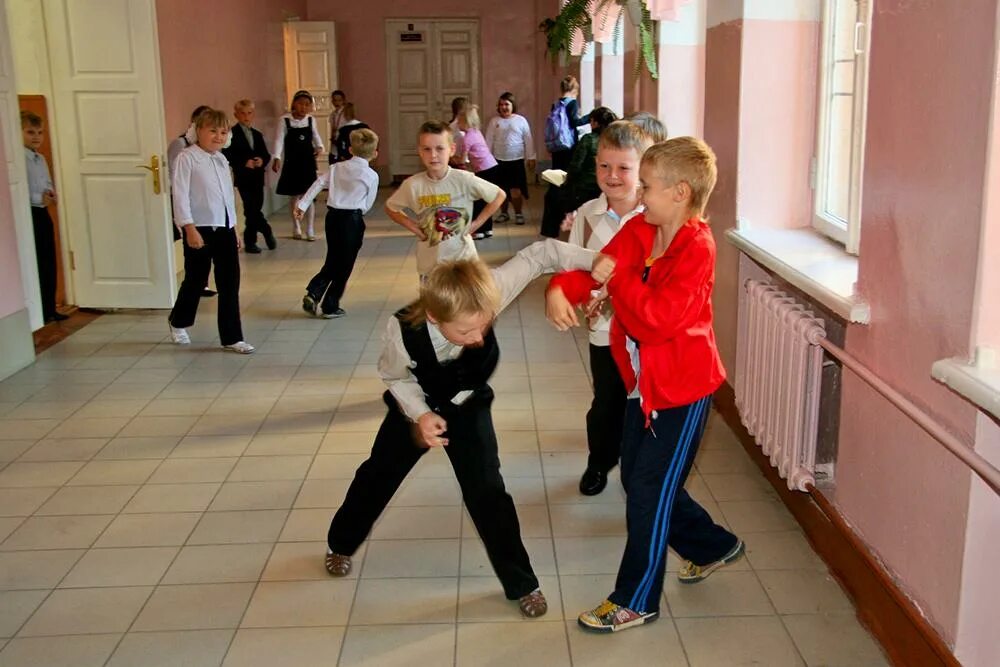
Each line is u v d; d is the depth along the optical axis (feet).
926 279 7.59
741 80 12.75
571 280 8.20
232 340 18.01
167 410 14.83
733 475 12.07
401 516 11.07
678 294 7.63
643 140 10.06
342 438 13.56
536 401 15.06
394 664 8.30
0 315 16.52
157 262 21.31
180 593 9.50
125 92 20.67
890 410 8.41
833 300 9.14
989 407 6.16
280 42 40.65
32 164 19.47
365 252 28.86
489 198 14.64
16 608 9.25
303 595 9.43
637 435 8.47
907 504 8.11
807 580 9.58
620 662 8.27
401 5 46.73
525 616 8.98
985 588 7.22
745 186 13.03
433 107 47.96
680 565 9.93
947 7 7.18
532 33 47.11
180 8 26.04
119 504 11.50
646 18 15.66
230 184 17.94
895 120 8.14
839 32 12.13
